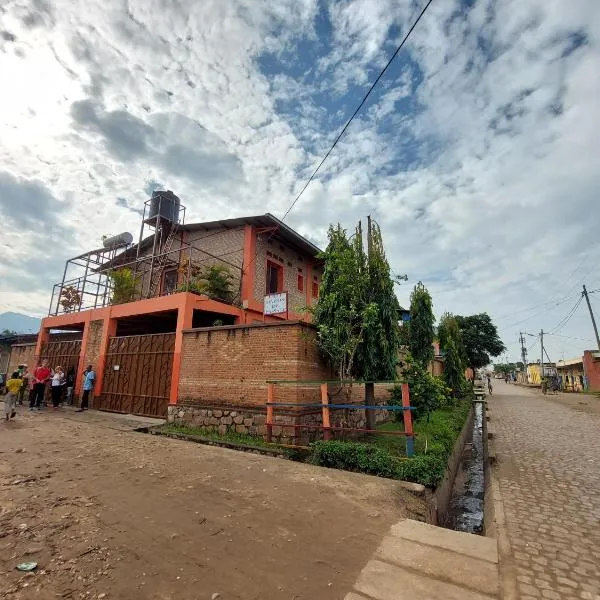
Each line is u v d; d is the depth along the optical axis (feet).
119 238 56.75
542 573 11.00
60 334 61.11
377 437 28.35
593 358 108.99
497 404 74.33
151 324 52.60
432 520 18.06
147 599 9.23
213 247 53.31
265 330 30.83
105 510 14.80
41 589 9.51
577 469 24.04
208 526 13.53
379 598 9.43
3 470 19.89
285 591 9.67
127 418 39.01
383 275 30.48
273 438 27.89
